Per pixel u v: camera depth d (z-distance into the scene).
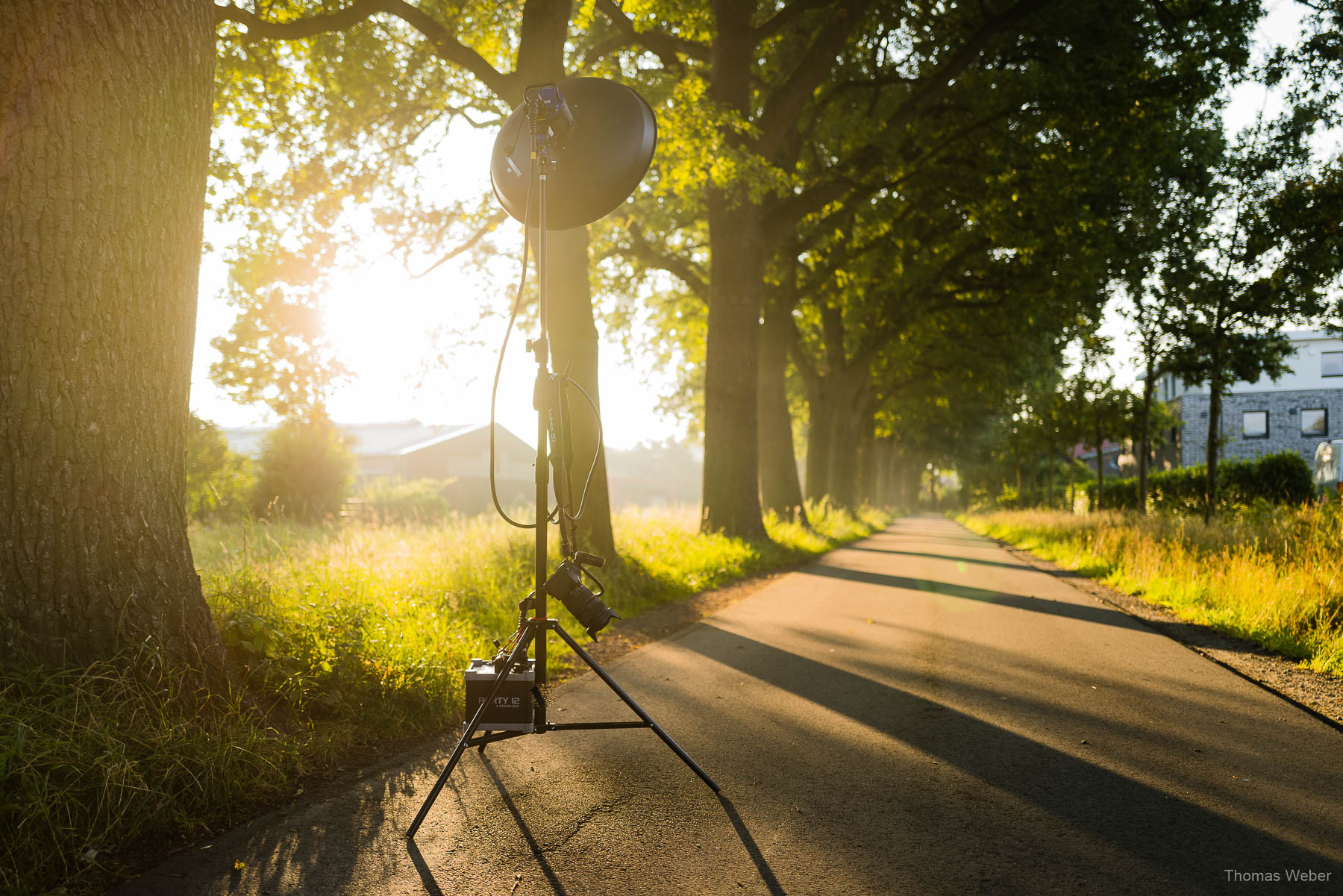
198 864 2.74
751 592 10.84
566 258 10.47
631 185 3.68
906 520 53.84
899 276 23.23
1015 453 40.75
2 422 3.24
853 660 6.23
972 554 18.47
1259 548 10.43
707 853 2.85
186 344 3.82
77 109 3.36
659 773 3.71
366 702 4.40
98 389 3.43
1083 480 53.53
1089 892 2.54
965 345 28.00
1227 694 5.12
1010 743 4.12
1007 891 2.55
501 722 3.31
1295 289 14.83
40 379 3.29
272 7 10.18
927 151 18.00
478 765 3.81
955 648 6.71
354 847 2.89
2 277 3.23
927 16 17.16
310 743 3.82
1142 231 17.14
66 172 3.34
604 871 2.71
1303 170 13.58
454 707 4.70
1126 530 15.02
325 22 9.88
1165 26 15.41
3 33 3.24
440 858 2.80
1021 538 23.67
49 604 3.29
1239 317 15.94
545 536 3.38
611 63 15.01
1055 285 20.27
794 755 3.94
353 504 24.31
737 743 4.14
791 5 14.57
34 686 3.10
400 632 5.34
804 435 52.09
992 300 23.86
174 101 3.70
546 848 2.89
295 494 22.11
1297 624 6.76
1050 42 16.70
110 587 3.44
